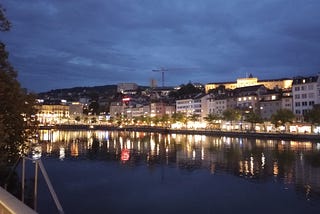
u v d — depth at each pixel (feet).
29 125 149.69
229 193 167.63
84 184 186.70
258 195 163.84
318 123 438.81
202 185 186.09
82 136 631.15
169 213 136.46
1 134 95.50
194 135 639.35
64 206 141.79
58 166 250.16
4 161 131.75
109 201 152.76
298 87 554.05
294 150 330.13
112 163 267.80
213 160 278.46
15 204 40.27
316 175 206.59
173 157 302.66
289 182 189.57
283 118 495.82
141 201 153.99
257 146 380.17
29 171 199.00
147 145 427.74
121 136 634.02
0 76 116.37
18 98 128.98
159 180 199.41
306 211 138.51
